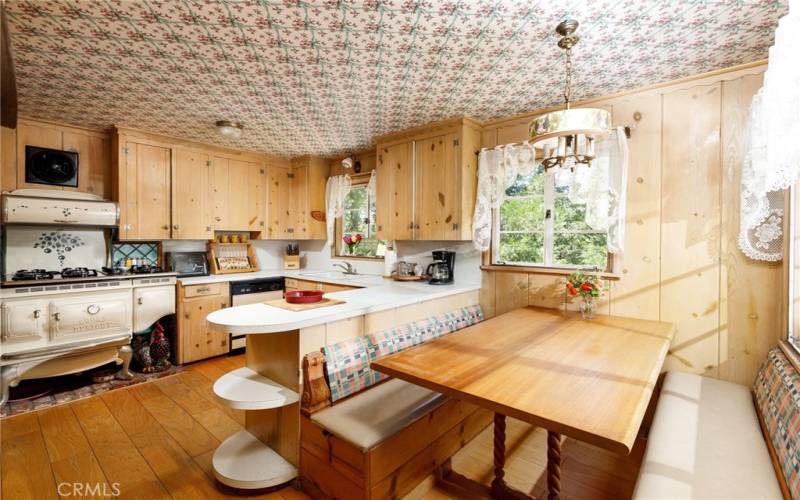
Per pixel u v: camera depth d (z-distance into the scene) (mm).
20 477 1998
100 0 1619
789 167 1269
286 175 4816
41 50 2041
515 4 1620
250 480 1857
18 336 2756
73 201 3180
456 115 3020
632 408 1221
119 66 2223
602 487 1952
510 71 2244
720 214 2227
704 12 1658
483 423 2516
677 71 2240
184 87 2518
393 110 2916
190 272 3961
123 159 3471
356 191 4586
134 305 3363
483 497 1876
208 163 4082
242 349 4145
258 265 4734
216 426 2551
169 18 1749
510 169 2904
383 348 2248
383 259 4203
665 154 2393
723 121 2213
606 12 1665
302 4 1641
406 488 1805
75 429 2496
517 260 3125
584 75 2295
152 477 2016
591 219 2549
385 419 1761
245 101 2760
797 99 1197
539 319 2461
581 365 1610
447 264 3268
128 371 3324
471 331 2162
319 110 2926
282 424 2055
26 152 3186
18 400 2887
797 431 1301
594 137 1553
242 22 1778
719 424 1679
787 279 1938
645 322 2371
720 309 2229
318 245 4969
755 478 1313
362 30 1833
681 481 1299
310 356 1892
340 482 1719
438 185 3156
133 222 3543
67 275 3229
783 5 1599
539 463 2178
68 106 2898
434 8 1656
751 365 2141
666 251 2395
